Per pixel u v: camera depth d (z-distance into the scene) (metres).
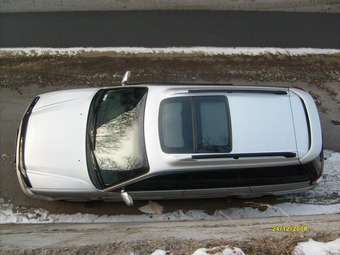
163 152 6.50
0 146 8.18
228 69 9.33
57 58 9.27
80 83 8.96
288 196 7.89
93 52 9.45
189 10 10.12
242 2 10.16
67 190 6.77
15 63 9.13
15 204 7.62
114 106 7.04
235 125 6.70
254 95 6.95
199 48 9.70
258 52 9.67
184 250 5.80
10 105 8.64
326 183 8.10
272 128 6.78
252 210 7.71
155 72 9.16
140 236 6.25
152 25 10.00
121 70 9.13
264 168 6.75
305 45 9.98
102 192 6.75
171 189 6.73
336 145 8.65
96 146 6.80
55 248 5.91
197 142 6.57
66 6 9.99
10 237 6.45
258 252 5.80
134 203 7.59
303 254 5.72
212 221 7.12
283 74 9.37
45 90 8.87
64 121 7.01
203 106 6.77
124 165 6.66
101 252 5.86
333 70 9.50
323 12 10.27
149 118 6.70
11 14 9.90
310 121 6.96
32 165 6.82
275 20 10.20
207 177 6.68
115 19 10.00
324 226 6.41
